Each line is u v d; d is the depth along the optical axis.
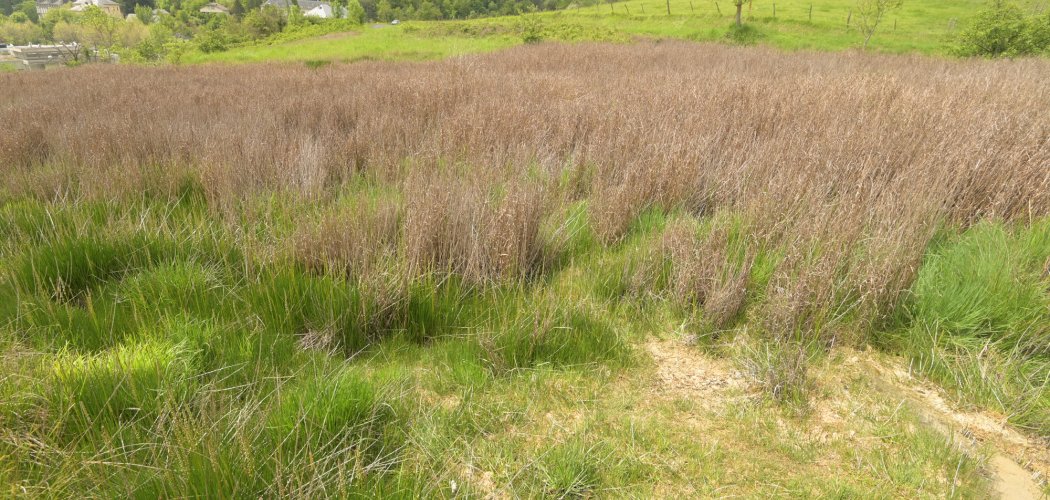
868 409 2.58
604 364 2.86
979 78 10.42
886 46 24.81
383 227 3.77
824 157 4.97
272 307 3.04
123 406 2.24
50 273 3.21
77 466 1.93
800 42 25.64
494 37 28.92
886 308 3.15
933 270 3.37
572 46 22.20
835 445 2.35
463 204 3.77
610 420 2.46
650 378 2.79
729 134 6.02
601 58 17.31
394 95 9.03
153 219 4.06
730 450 2.31
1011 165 4.46
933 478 2.18
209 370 2.55
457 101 8.69
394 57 23.25
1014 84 9.27
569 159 5.83
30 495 1.77
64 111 8.44
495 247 3.51
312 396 2.23
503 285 3.46
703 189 4.82
